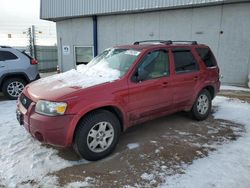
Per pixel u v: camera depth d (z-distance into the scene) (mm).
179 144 4227
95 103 3518
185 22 10820
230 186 3018
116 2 11906
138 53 4289
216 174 3275
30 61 7746
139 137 4535
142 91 4094
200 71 5227
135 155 3836
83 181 3146
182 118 5617
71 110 3344
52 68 19000
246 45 9648
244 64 9836
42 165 3512
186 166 3494
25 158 3695
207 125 5188
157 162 3617
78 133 3473
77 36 14867
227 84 10336
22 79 7617
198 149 4031
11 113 5922
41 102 3432
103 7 12422
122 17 12703
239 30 9672
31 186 3039
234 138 4496
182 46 5012
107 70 4336
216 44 10258
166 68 4590
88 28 14195
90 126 3516
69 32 15242
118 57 4523
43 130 3338
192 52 5172
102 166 3512
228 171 3348
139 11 11680
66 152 3898
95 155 3627
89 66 4828
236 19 9648
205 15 10281
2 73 7176
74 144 3576
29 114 3531
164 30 11469
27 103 3734
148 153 3900
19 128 4875
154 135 4633
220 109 6363
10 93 7441
